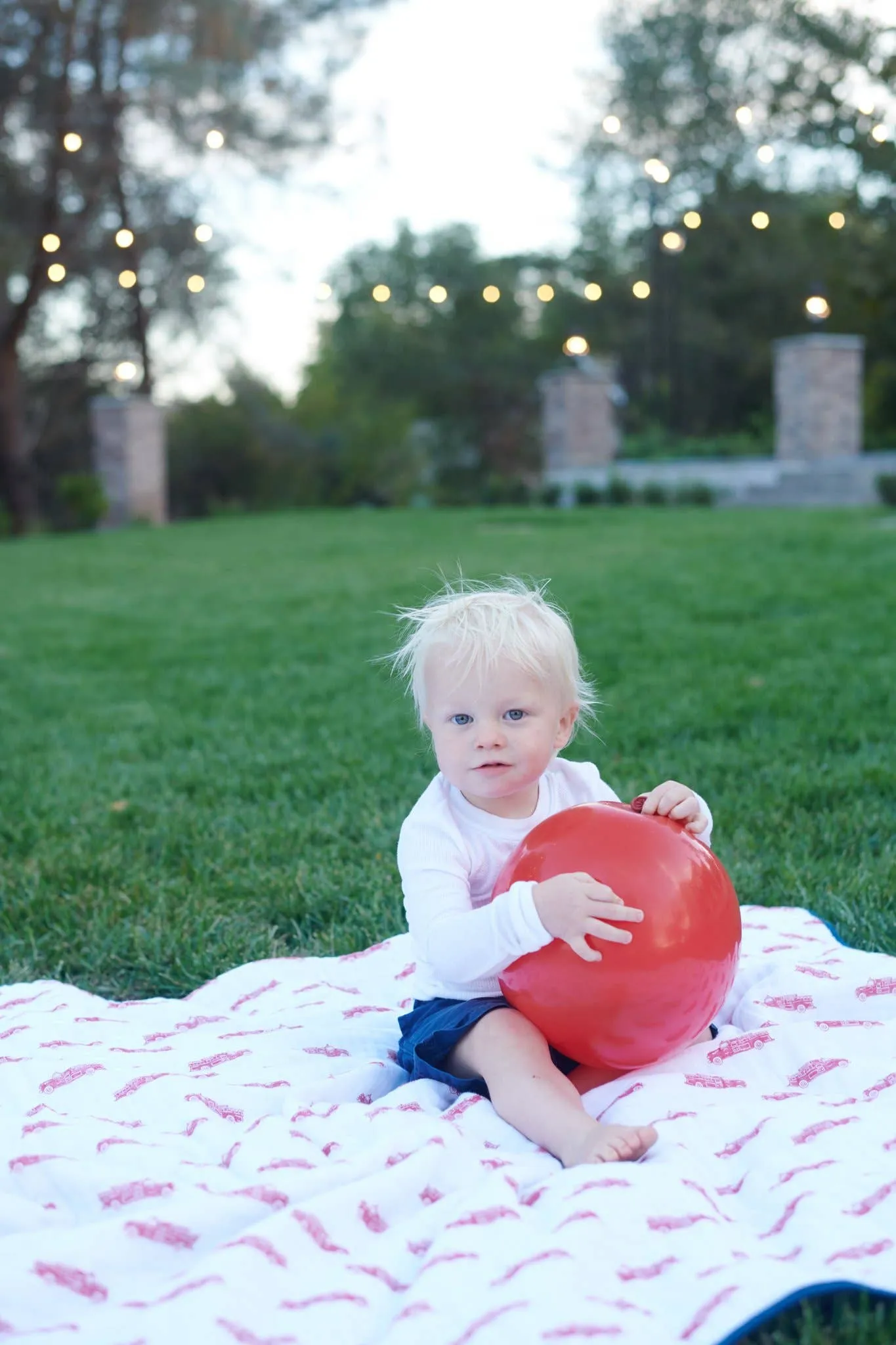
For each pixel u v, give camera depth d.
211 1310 1.38
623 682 5.70
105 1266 1.52
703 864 2.00
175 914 3.16
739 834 3.50
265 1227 1.52
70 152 18.08
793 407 20.09
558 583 9.41
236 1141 1.87
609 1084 2.02
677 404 27.28
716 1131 1.83
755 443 22.08
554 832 2.02
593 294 24.52
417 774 4.34
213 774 4.49
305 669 6.62
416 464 27.34
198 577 11.48
